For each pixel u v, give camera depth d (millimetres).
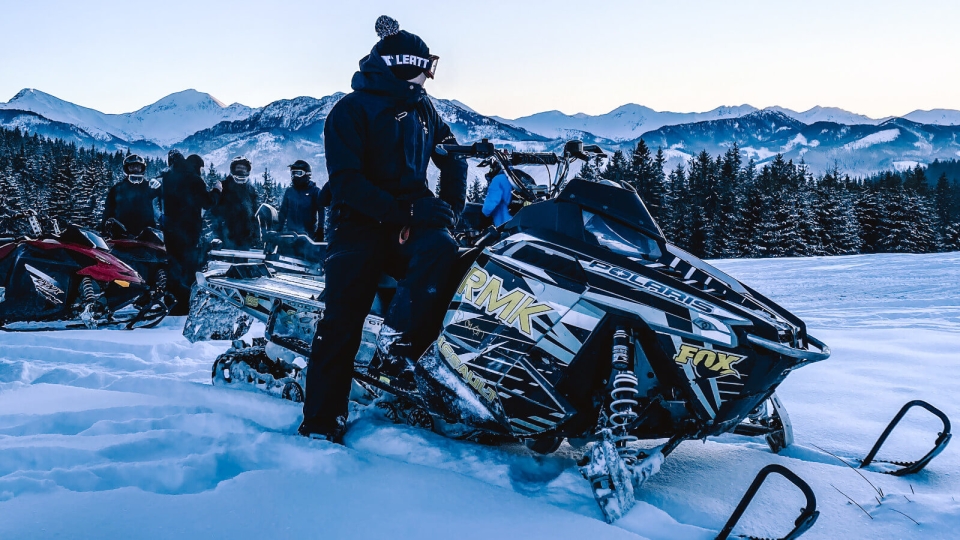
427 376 2982
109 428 3244
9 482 2391
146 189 9203
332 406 3160
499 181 4938
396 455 3014
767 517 2473
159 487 2516
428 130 3393
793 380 4469
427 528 2197
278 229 8812
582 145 3477
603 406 2635
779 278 13938
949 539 2211
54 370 4758
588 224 2863
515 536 2164
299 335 4023
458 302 2953
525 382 2699
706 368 2506
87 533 2039
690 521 2486
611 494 2418
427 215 3055
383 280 3436
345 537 2117
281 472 2568
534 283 2740
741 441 3453
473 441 3197
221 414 3410
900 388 4188
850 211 52625
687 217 52906
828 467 2938
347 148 3084
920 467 2836
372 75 3172
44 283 6980
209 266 7062
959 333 6504
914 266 15438
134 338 6434
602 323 2578
